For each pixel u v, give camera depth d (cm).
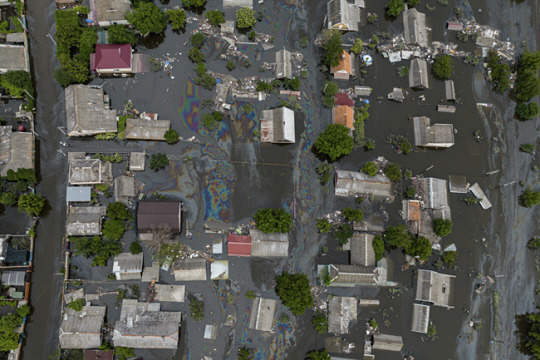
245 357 4741
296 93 5425
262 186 5225
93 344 4494
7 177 4688
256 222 4947
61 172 4953
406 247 5106
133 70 5194
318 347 4959
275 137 5159
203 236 5009
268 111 5238
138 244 4800
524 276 5453
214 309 4869
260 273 5003
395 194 5388
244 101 5350
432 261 5319
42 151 4962
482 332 5262
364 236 5103
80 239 4703
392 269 5169
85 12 5219
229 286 4928
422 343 5131
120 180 4884
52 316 4662
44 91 5078
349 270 4875
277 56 5441
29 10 5228
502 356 5250
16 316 4466
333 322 4909
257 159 5269
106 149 5038
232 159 5228
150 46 5344
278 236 4962
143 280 4744
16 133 4800
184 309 4825
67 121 4869
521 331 5334
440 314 5216
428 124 5456
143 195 4984
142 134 4988
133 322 4559
